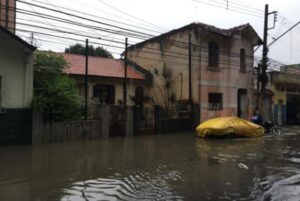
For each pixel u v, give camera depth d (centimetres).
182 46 2750
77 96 1788
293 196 845
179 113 2545
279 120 3550
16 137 1614
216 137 2117
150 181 976
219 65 2834
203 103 2686
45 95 1680
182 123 2489
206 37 2717
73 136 1806
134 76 2717
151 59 2966
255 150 1644
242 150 1639
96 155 1406
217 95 2836
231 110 2933
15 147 1548
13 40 1600
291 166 1238
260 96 3181
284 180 1012
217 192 872
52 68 1780
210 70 2752
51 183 941
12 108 1599
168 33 2845
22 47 1627
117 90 2597
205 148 1689
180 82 2767
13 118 1602
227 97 2902
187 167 1191
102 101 2498
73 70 2384
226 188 912
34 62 1753
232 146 1783
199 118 2636
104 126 1958
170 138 2088
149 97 2792
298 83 3791
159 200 795
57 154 1405
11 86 1606
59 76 1814
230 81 2931
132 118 2141
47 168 1134
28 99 1650
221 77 2850
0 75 1572
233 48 2964
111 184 938
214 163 1279
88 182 957
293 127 3266
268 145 1842
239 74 3025
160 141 1931
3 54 1580
